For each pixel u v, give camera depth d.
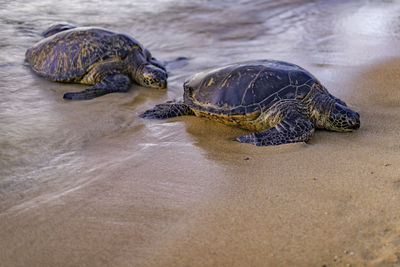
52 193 3.50
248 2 13.83
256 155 4.18
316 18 11.91
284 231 2.83
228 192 3.41
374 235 2.72
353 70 7.38
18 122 5.16
